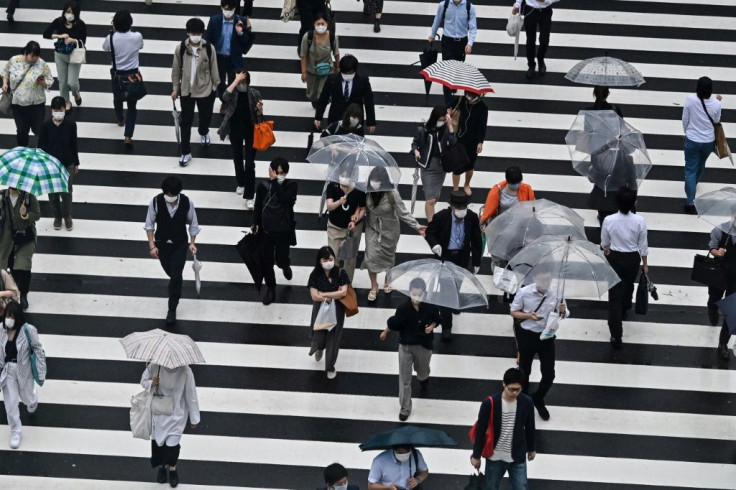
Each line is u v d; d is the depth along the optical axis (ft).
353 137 81.41
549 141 99.45
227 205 92.12
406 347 72.02
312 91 97.96
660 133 101.09
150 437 66.49
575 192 94.63
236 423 73.67
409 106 101.96
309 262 87.25
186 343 64.34
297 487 69.41
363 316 82.64
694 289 86.63
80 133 98.53
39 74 93.40
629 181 84.38
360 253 88.33
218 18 97.50
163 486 68.95
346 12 112.57
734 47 110.42
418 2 114.62
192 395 66.23
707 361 80.43
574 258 70.74
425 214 91.66
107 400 75.31
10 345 70.13
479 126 89.04
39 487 68.85
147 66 105.40
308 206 92.27
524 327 71.67
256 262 81.30
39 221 90.33
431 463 71.67
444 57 100.78
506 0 115.24
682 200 94.84
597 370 79.25
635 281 84.12
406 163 96.32
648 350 81.10
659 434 74.49
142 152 96.99
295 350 79.71
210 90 93.86
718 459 72.90
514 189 80.79
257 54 107.24
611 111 86.79
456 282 70.69
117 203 91.97
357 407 75.31
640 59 108.47
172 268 79.61
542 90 104.63
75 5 97.71
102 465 70.54
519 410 62.49
